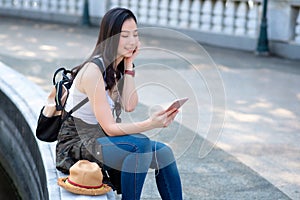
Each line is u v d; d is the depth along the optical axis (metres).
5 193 5.21
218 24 11.41
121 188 3.36
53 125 3.57
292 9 10.23
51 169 3.69
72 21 13.99
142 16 12.48
